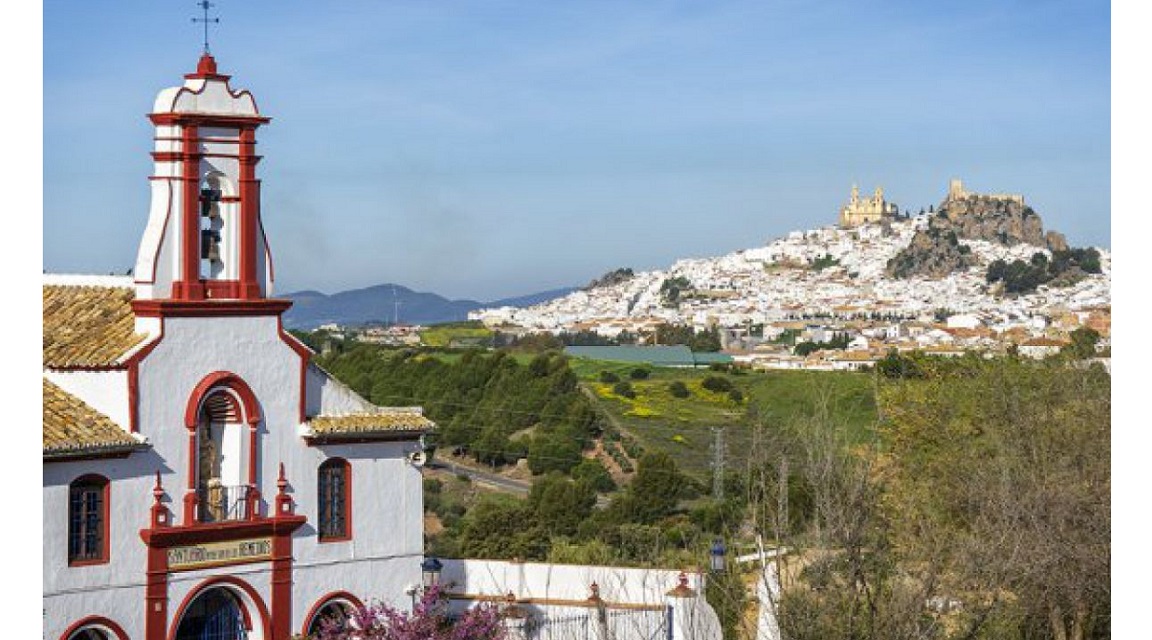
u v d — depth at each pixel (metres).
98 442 37.88
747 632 38.81
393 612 41.19
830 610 33.09
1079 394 55.00
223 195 42.41
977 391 61.44
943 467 53.28
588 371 181.88
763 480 37.22
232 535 41.09
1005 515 37.81
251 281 42.22
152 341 39.81
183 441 40.34
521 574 48.19
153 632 39.38
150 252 40.69
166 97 41.25
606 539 87.19
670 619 43.06
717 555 40.59
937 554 35.22
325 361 146.75
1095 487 46.84
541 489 98.50
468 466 127.75
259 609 41.75
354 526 43.94
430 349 171.50
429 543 86.94
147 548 39.38
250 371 41.97
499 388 137.12
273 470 42.38
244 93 42.59
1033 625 44.25
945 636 36.03
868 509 34.91
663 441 133.75
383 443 44.75
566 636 42.88
